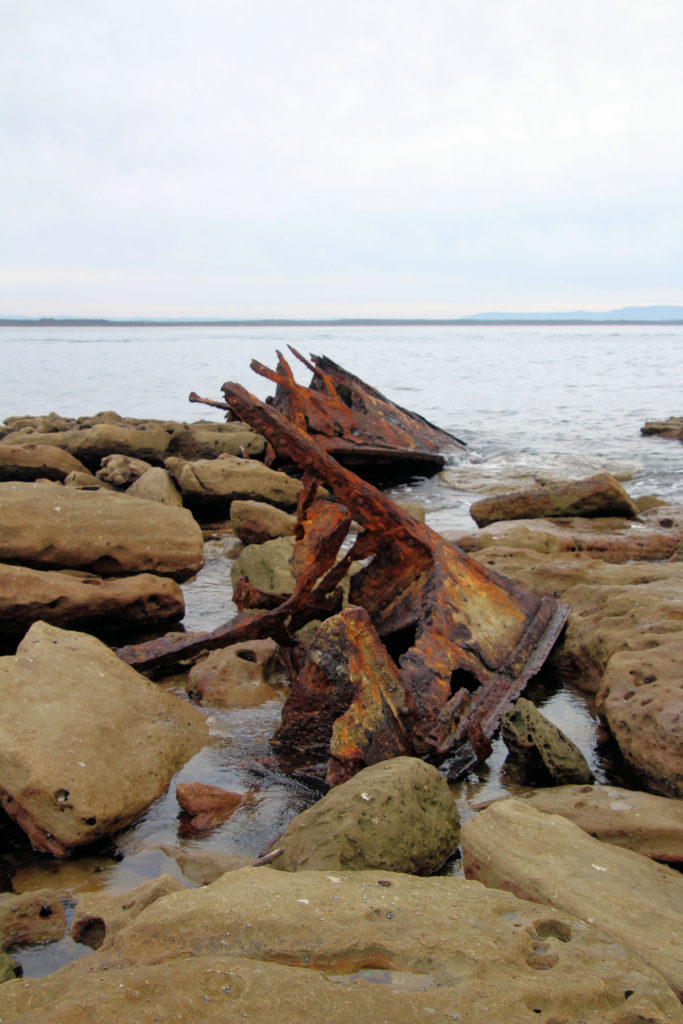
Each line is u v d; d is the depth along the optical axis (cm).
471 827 403
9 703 502
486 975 254
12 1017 228
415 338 16675
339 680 530
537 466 1856
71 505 898
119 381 4444
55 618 759
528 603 717
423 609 623
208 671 668
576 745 572
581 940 285
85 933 351
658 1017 235
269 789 514
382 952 269
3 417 2817
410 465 1858
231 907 296
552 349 9969
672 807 446
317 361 1811
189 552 921
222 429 1866
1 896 379
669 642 617
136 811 476
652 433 2391
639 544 1030
